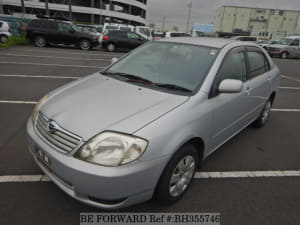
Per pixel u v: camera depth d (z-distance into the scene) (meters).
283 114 5.01
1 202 2.06
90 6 49.06
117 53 14.91
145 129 1.73
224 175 2.68
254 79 3.21
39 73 7.28
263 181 2.63
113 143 1.67
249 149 3.35
